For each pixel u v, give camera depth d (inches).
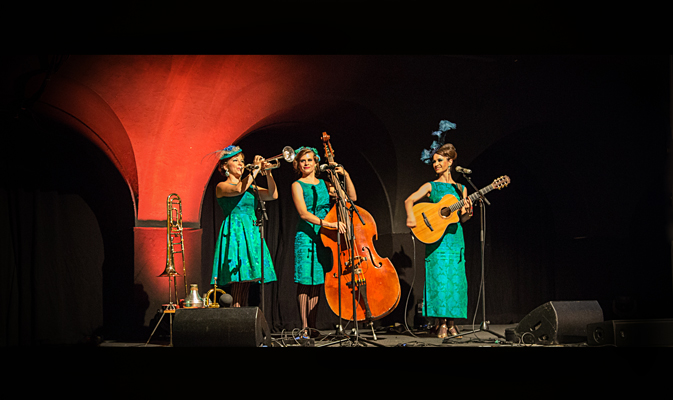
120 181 235.6
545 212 325.4
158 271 232.4
